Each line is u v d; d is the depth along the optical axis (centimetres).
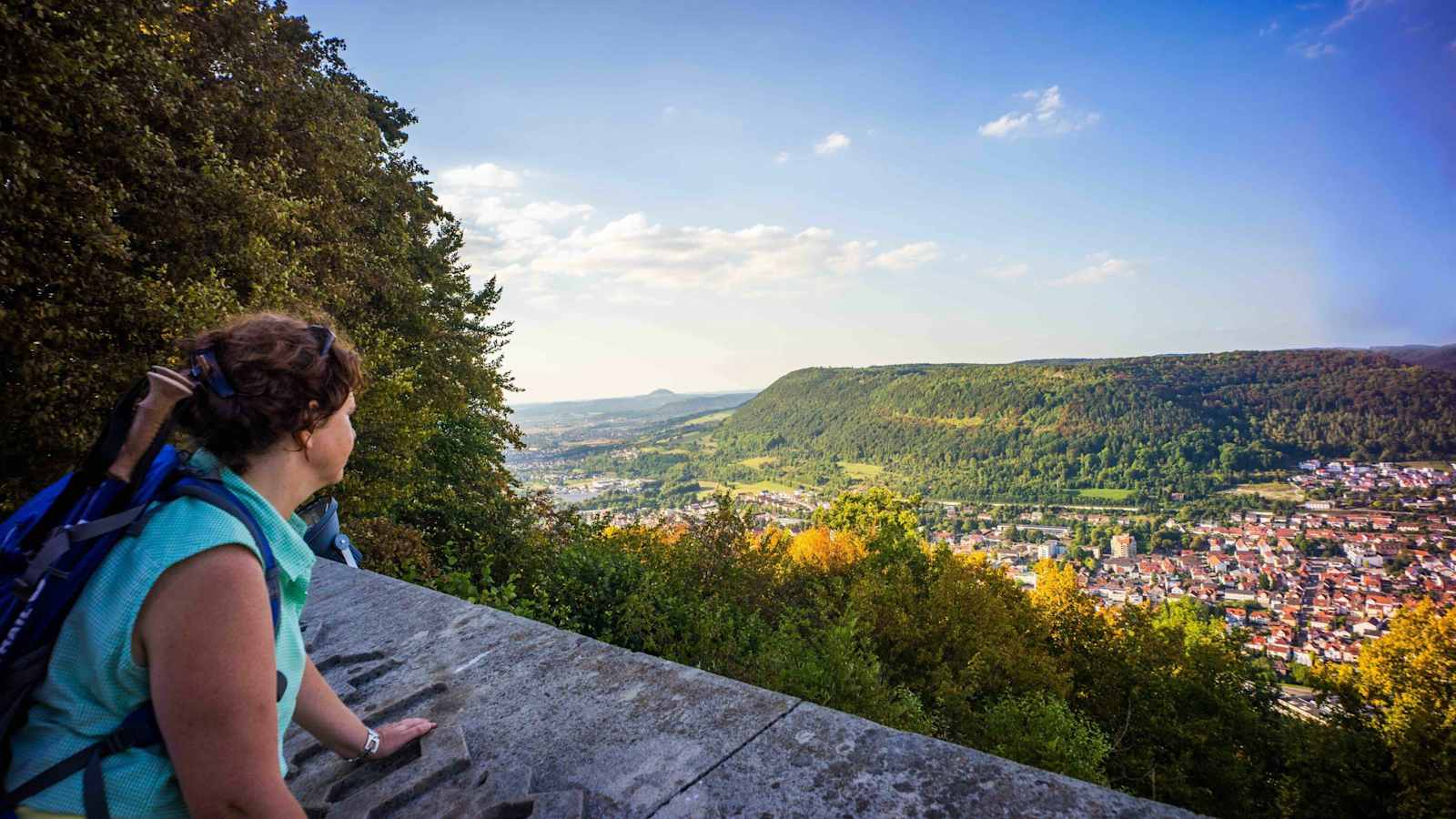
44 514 85
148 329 741
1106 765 2398
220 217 879
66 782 79
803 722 173
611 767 160
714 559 2061
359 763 170
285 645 99
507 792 153
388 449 1298
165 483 88
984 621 2633
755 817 138
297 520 111
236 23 1026
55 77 639
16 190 619
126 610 77
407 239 1661
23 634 77
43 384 664
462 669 221
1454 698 2283
